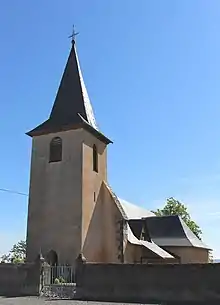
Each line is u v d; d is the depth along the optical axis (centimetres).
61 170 2830
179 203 5912
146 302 1825
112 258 2814
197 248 4031
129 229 3203
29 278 2236
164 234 4106
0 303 1720
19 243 5309
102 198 2998
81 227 2638
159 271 1980
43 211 2791
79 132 2859
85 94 3164
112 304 1728
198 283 1883
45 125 2992
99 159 3056
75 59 3284
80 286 2116
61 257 2628
